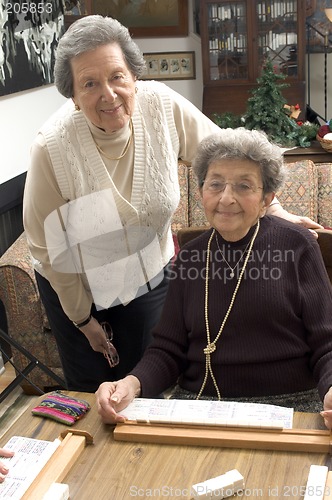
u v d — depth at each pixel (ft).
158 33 19.13
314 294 5.66
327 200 12.46
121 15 19.02
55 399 5.23
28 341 10.89
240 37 17.79
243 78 18.06
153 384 5.64
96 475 4.44
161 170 6.60
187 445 4.68
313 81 20.43
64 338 7.46
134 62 6.03
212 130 7.04
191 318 5.83
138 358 7.50
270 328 5.63
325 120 19.24
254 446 4.59
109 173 6.41
